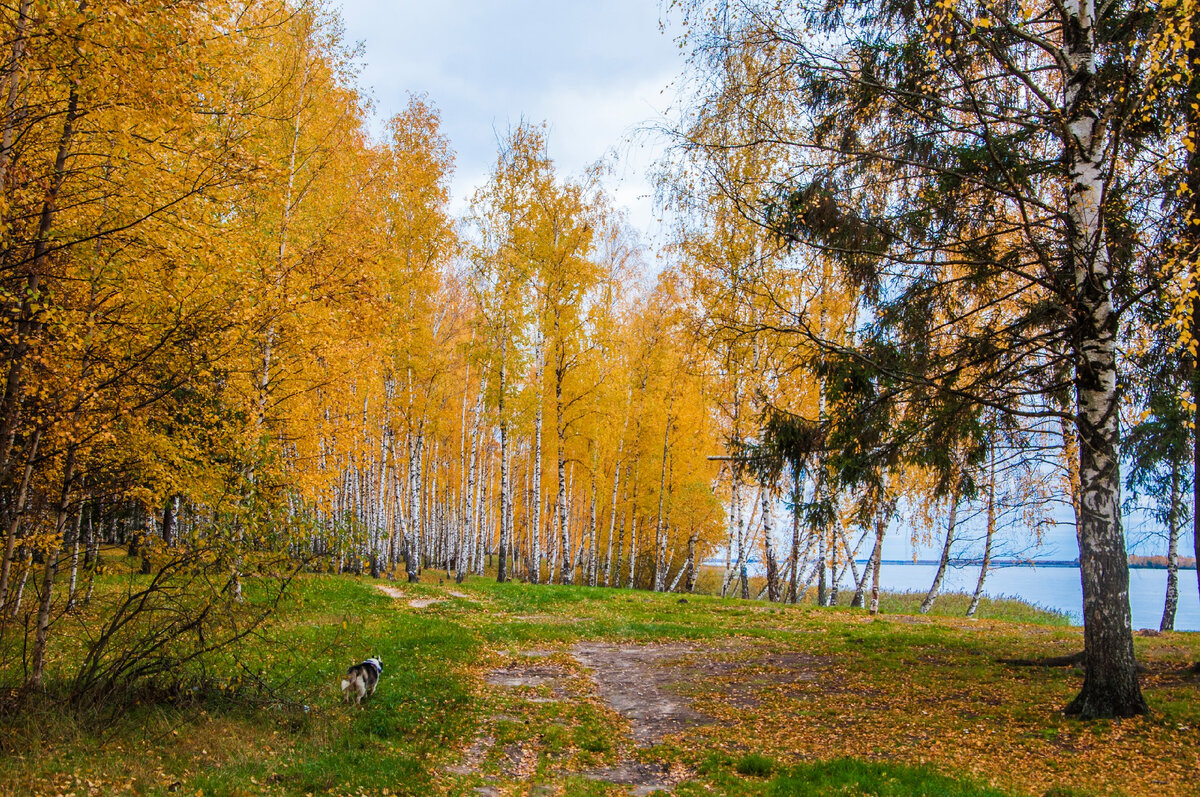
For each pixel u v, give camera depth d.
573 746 8.37
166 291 7.54
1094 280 8.19
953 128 8.60
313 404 15.48
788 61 9.70
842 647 14.33
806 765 7.31
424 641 13.48
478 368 30.17
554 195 25.91
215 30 7.52
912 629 16.92
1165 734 7.48
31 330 6.69
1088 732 7.78
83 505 8.74
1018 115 9.46
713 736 8.77
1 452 6.50
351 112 17.53
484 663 12.62
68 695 7.18
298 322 11.31
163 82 6.46
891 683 10.93
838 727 8.83
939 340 10.31
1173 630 17.05
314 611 15.64
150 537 7.97
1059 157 9.64
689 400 29.88
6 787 5.20
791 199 9.60
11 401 6.54
